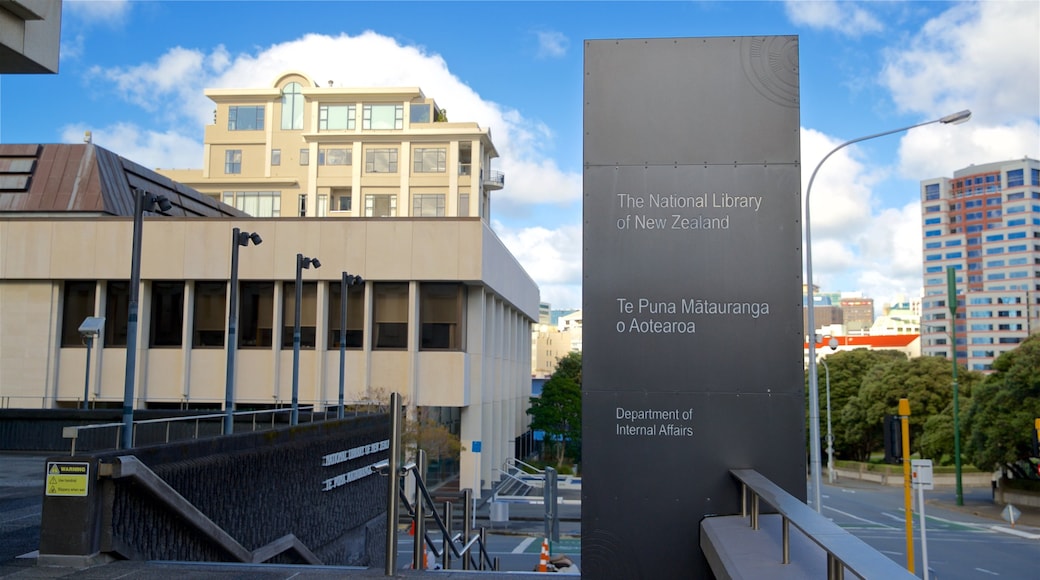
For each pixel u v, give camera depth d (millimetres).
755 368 5379
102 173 40469
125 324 38500
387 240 38500
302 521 14766
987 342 157000
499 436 48688
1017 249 166125
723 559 4348
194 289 38688
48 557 7984
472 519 31203
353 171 69625
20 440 21266
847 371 74188
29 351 37969
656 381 5406
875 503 46250
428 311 39344
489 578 7105
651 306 5430
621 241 5480
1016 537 32500
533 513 37625
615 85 5570
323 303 38281
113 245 38094
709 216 5469
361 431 18781
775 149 5477
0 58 9469
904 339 159125
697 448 5363
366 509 19062
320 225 38469
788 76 5512
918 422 59562
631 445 5391
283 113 73875
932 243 178625
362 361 38094
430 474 39531
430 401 38469
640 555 5336
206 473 10773
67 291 38875
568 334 176125
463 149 70625
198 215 46125
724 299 5418
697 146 5512
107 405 37875
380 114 71375
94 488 8117
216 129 74250
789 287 5398
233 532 11680
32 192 39906
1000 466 46062
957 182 176750
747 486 4828
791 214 5438
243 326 38625
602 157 5531
